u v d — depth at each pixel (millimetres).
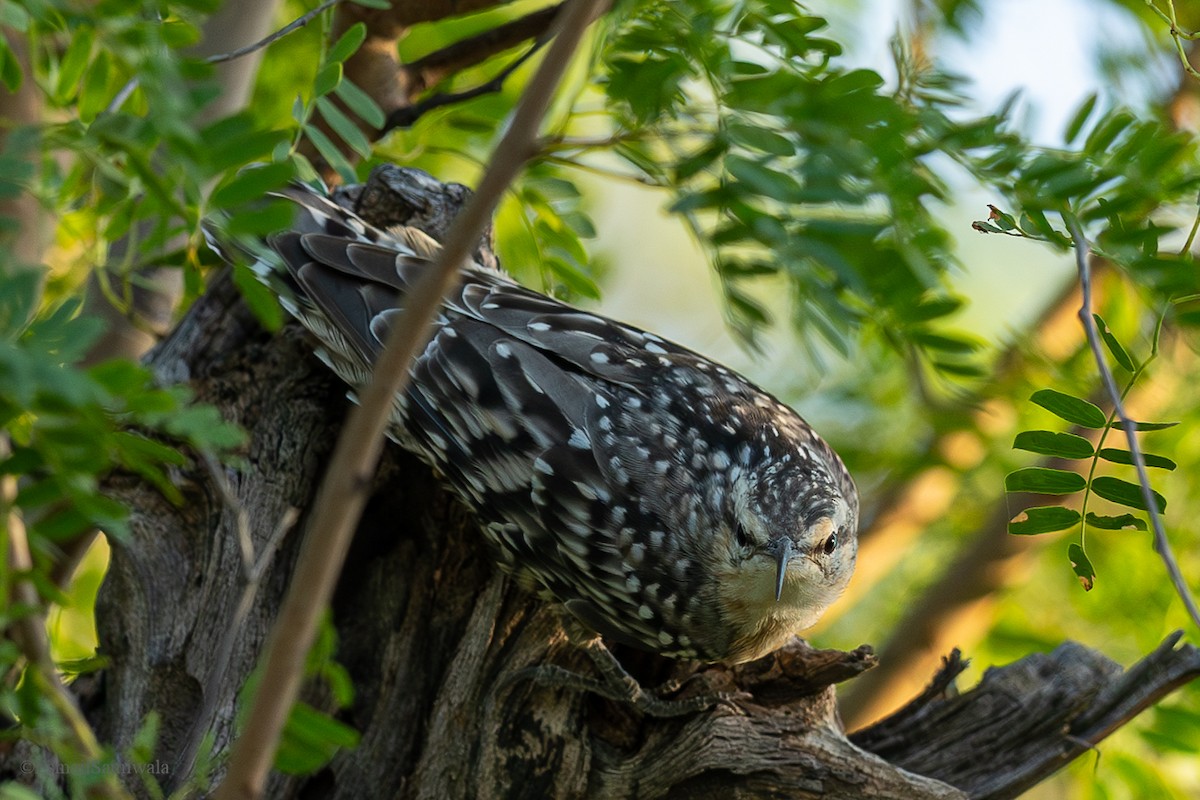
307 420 8695
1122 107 7441
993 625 12539
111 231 6836
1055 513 6652
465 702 8352
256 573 5246
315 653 5734
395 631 8734
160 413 4551
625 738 8438
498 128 10570
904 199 6926
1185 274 6508
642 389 8828
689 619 8625
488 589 8664
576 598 8578
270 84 10414
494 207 4031
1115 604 11281
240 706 6387
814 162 6840
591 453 8562
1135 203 6828
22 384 3904
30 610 4871
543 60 3928
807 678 8227
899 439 12141
